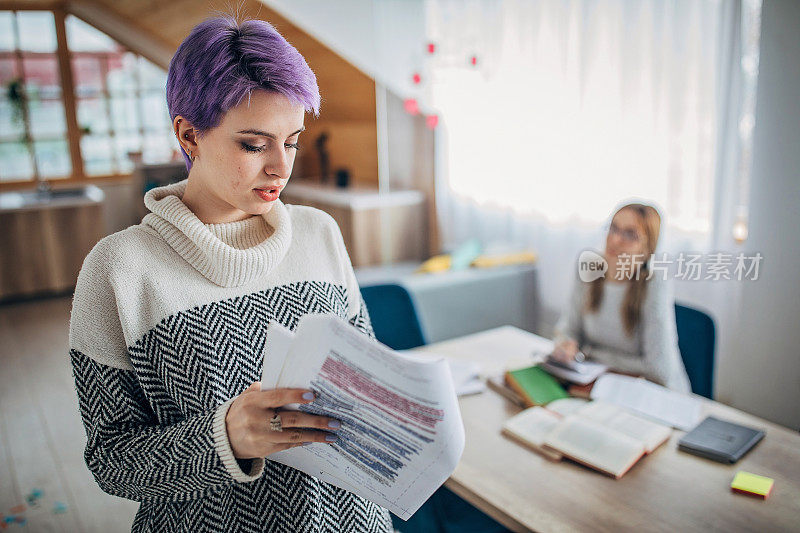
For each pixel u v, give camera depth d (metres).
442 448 0.75
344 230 4.45
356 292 1.02
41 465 2.67
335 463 0.80
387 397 0.72
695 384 1.99
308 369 0.71
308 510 0.86
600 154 3.27
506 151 3.84
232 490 0.85
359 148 5.03
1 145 5.77
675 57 2.84
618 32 3.09
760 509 1.28
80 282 0.81
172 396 0.82
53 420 3.06
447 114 4.21
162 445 0.75
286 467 0.86
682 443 1.49
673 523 1.23
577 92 3.36
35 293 5.02
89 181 6.14
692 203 2.89
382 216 4.41
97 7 5.86
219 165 0.79
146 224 0.86
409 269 4.28
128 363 0.83
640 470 1.42
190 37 0.76
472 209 4.21
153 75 6.29
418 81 4.12
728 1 2.60
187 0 4.45
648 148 3.03
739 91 2.62
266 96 0.75
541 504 1.29
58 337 4.19
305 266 0.94
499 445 1.54
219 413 0.73
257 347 0.85
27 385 3.46
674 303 2.08
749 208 2.57
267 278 0.90
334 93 4.78
